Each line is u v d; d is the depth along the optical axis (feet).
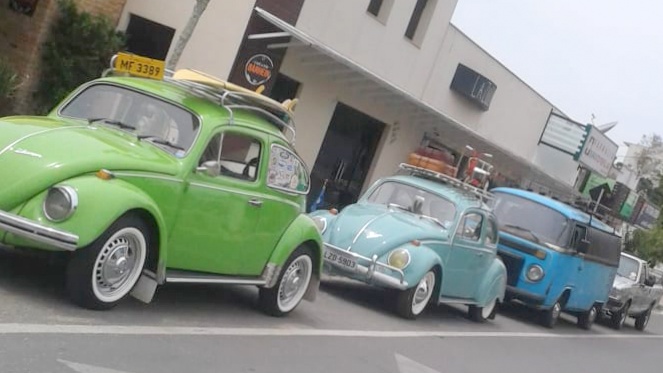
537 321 55.01
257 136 25.64
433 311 45.03
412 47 66.54
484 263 43.37
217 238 24.47
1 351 17.90
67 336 19.93
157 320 23.86
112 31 45.29
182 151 23.08
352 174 66.39
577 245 52.85
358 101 62.69
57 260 23.49
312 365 24.86
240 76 50.72
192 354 21.91
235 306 29.14
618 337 63.05
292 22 53.06
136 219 21.49
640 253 114.11
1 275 23.22
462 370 31.12
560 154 96.43
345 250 36.86
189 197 22.93
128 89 24.80
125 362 19.60
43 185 20.30
